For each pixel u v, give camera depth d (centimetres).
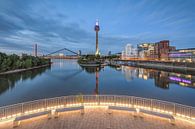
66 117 1149
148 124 1041
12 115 1163
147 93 4016
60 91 4259
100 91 4278
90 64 16150
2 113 1177
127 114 1214
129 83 5744
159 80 6550
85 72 10194
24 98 3488
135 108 1291
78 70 11738
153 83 5744
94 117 1155
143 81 6250
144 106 1396
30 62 11425
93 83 5716
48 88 4712
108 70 11994
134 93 4031
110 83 5719
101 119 1120
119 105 1409
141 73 9669
